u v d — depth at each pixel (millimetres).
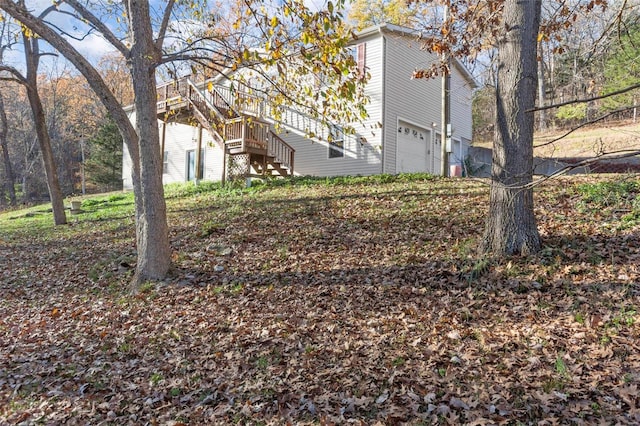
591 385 3490
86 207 19266
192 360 4914
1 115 31562
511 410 3305
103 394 4398
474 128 32844
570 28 8492
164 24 8531
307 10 6230
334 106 8594
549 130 24688
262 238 9398
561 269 5695
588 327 4418
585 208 7926
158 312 6488
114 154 38500
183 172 22844
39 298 7953
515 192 5805
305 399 3865
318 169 17469
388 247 7793
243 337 5297
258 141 16047
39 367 5117
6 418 4082
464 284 5887
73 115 43625
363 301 5898
